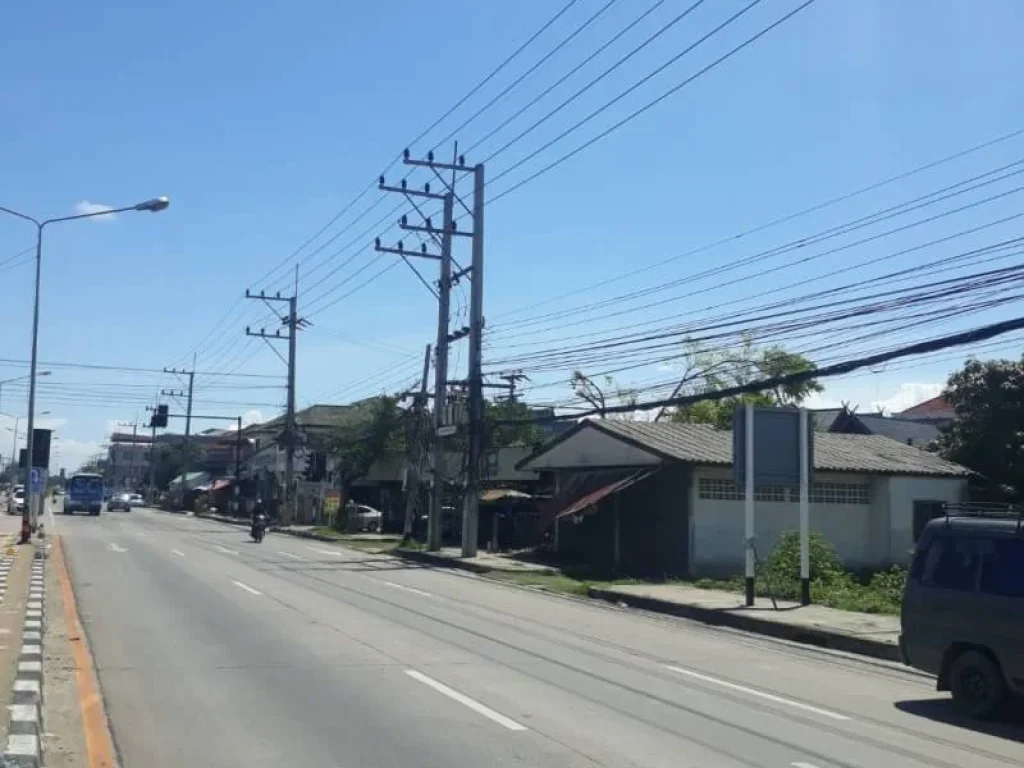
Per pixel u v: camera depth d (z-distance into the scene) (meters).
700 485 29.56
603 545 32.97
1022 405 34.75
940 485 32.66
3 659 11.64
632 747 8.63
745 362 49.81
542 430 54.50
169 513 91.19
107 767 7.80
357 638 14.79
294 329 59.09
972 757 8.82
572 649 14.51
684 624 19.19
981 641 10.59
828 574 25.42
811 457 21.52
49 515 68.94
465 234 36.06
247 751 8.30
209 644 13.99
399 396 50.12
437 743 8.63
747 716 10.14
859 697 11.66
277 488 78.69
